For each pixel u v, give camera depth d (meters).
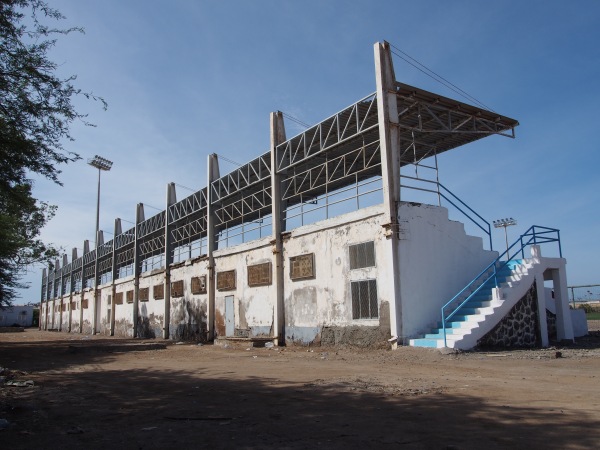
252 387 9.39
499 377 9.69
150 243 39.88
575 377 9.49
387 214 16.41
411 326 16.05
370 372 10.93
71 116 9.86
